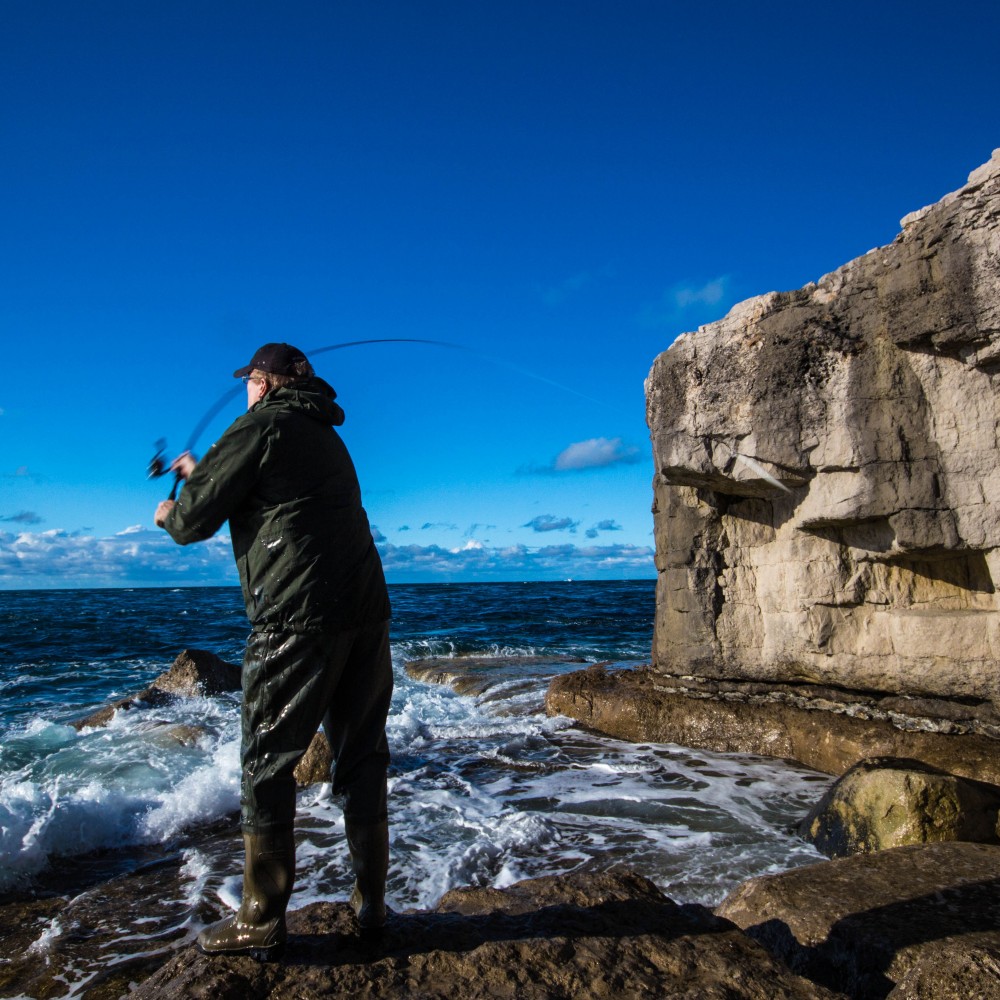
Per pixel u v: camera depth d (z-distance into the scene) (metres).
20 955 4.29
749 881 4.19
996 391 6.78
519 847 5.74
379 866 2.81
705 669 9.06
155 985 2.55
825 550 8.02
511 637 22.33
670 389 8.77
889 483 7.24
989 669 6.86
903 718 7.49
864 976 3.21
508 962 2.62
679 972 2.63
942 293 6.71
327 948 2.69
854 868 4.13
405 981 2.51
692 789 7.17
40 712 11.88
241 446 2.62
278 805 2.61
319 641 2.62
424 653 18.64
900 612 7.49
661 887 4.99
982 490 6.84
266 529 2.66
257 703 2.63
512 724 9.85
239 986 2.44
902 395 7.23
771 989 2.51
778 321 7.93
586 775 7.68
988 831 5.21
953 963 2.82
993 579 6.90
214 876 5.36
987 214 6.40
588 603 40.09
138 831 6.28
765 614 8.62
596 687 10.02
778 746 8.22
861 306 7.47
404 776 7.64
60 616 33.56
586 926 2.92
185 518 2.65
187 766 8.09
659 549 9.88
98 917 4.75
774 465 7.95
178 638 23.05
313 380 2.99
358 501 2.87
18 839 5.71
